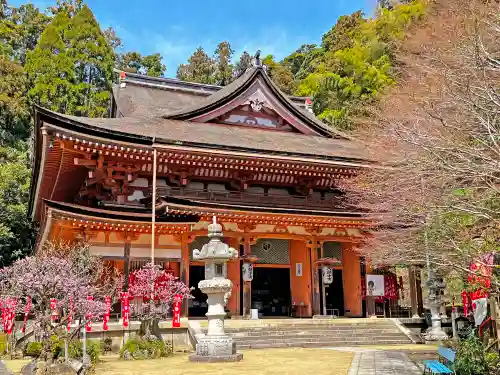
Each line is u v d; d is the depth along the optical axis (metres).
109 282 18.95
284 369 12.35
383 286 26.80
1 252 40.78
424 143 11.29
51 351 12.16
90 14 58.62
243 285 23.95
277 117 30.44
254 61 30.38
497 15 11.12
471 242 11.62
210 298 15.38
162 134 24.31
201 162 23.80
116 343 17.34
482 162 10.34
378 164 19.80
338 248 28.78
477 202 10.52
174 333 18.45
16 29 64.69
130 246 21.03
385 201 17.19
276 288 29.09
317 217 24.42
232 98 29.09
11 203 41.72
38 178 25.55
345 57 48.16
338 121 43.03
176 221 21.30
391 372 11.55
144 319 17.30
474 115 9.89
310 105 37.88
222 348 14.62
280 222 24.42
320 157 24.98
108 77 58.47
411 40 18.77
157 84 35.47
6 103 50.00
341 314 28.11
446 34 14.62
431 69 13.36
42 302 12.73
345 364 13.09
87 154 21.70
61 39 55.91
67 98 52.97
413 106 14.77
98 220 19.67
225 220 23.53
